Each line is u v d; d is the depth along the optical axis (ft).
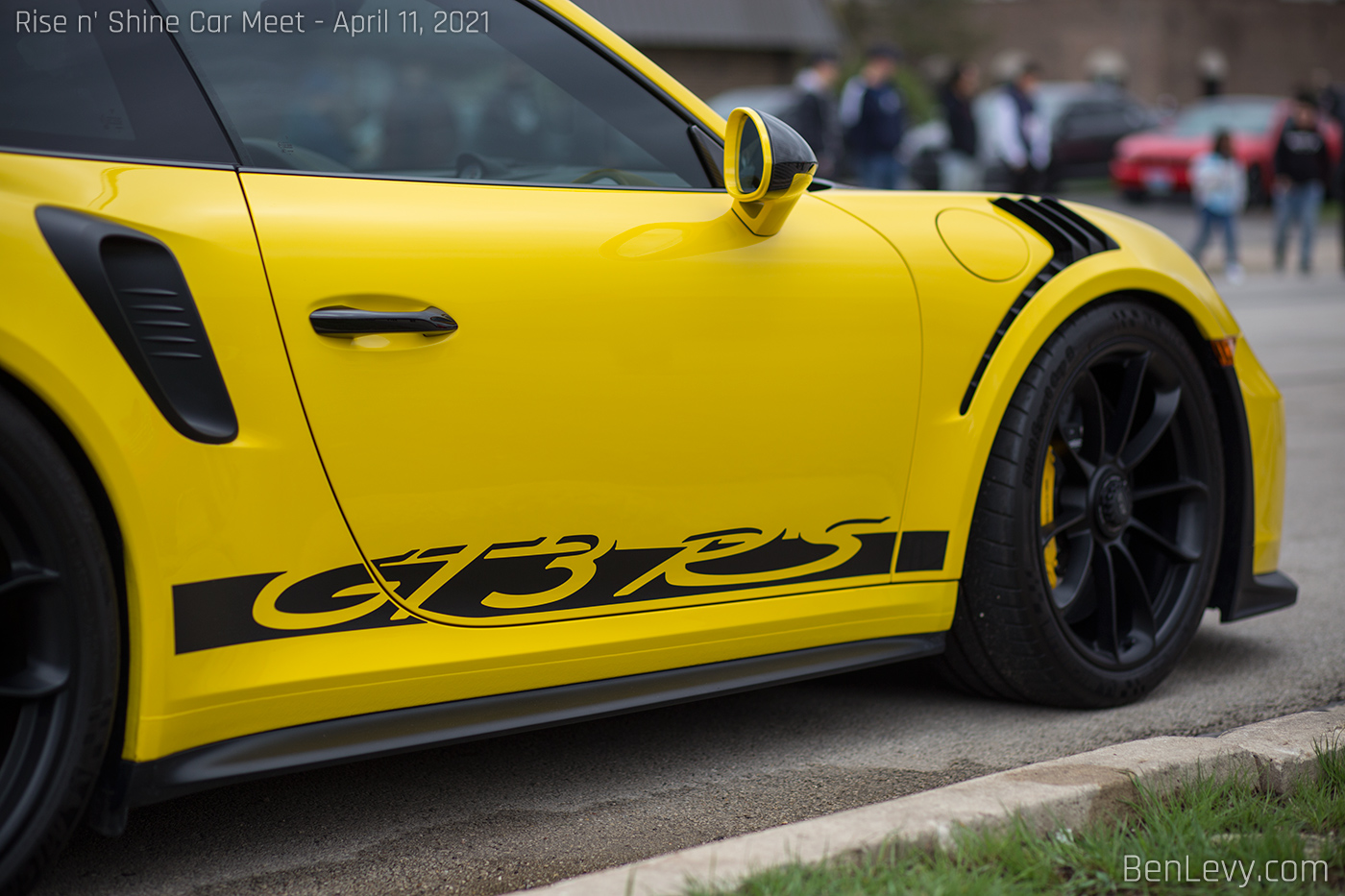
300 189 6.57
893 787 7.99
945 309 8.39
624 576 7.32
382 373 6.49
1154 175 71.20
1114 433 9.26
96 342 5.82
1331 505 15.89
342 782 7.98
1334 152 69.87
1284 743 7.84
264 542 6.26
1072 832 6.77
